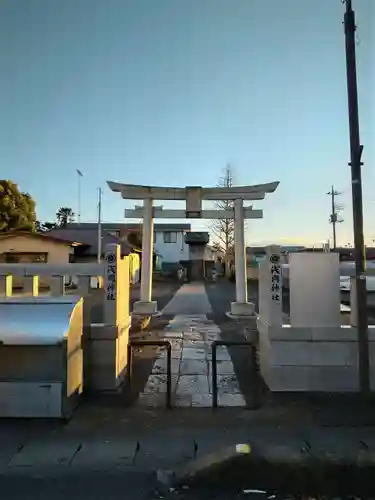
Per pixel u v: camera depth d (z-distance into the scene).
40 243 25.92
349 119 5.55
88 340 6.08
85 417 5.07
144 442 4.37
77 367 5.50
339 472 3.74
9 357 5.01
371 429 4.66
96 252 30.62
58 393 4.96
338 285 6.04
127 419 5.01
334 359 5.95
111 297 6.20
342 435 4.50
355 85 5.54
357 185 5.52
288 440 4.38
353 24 5.56
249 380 6.50
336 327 5.96
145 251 13.55
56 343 4.96
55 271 6.57
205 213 13.91
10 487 3.51
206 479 3.65
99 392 6.01
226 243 35.00
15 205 30.92
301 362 5.95
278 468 3.81
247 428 4.71
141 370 7.11
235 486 3.56
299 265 6.05
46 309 5.20
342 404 5.45
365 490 3.51
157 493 3.44
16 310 5.16
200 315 13.76
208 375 6.82
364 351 5.40
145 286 13.49
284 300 15.85
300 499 3.40
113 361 6.11
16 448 4.25
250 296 20.08
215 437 4.48
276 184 13.37
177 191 13.65
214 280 33.09
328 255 6.05
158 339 9.75
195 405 5.48
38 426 4.80
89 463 3.93
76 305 5.38
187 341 9.50
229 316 13.09
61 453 4.13
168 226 43.12
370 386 5.80
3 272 6.63
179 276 34.16
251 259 36.97
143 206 13.73
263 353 6.58
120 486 3.54
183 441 4.39
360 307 5.45
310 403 5.50
